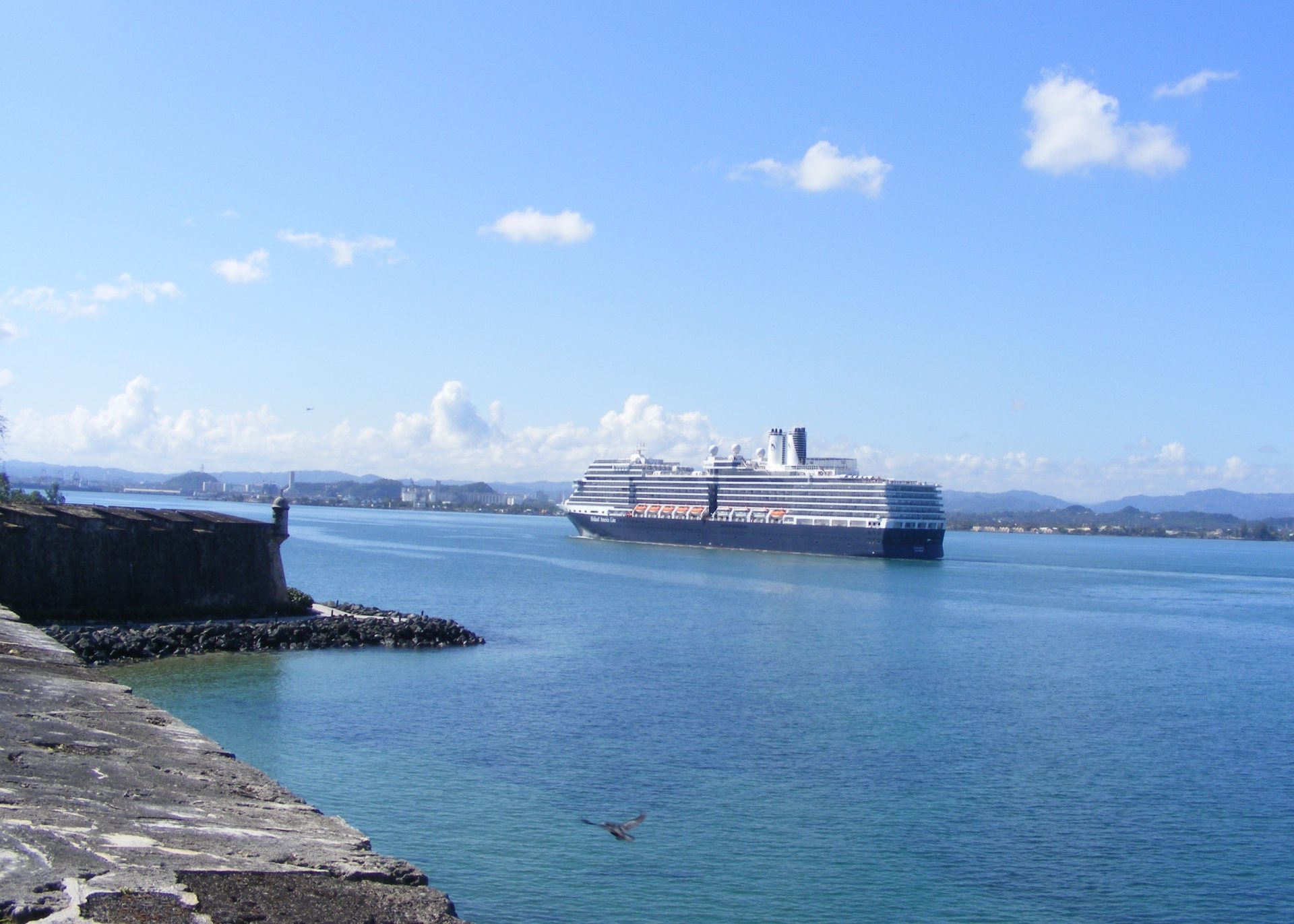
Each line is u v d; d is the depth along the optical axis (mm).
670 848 39000
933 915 34406
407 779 45531
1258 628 117938
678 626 101312
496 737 53406
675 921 33125
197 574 86500
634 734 55031
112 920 16375
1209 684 77250
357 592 130875
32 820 21172
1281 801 46969
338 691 63938
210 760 29359
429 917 19078
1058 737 57938
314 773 45938
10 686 35594
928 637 99000
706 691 67000
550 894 34625
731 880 36344
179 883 18609
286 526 92250
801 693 67688
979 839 41219
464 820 40844
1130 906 35594
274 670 70812
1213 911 35312
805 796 45625
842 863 38250
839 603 129125
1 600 76250
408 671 72125
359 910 18750
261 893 18812
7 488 143375
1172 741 57719
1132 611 134250
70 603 79562
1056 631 108188
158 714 34844
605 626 100188
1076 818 44000
